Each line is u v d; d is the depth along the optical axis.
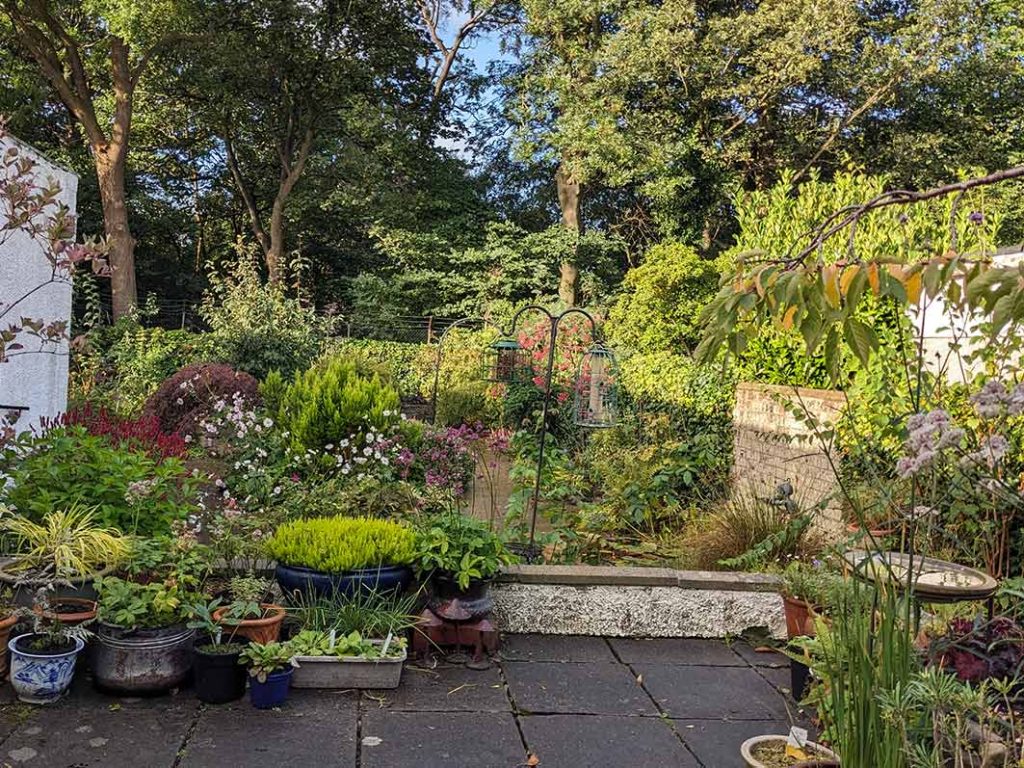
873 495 4.46
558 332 13.31
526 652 4.67
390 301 23.45
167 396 10.98
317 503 5.78
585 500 7.84
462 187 26.33
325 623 4.26
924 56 18.58
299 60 23.33
